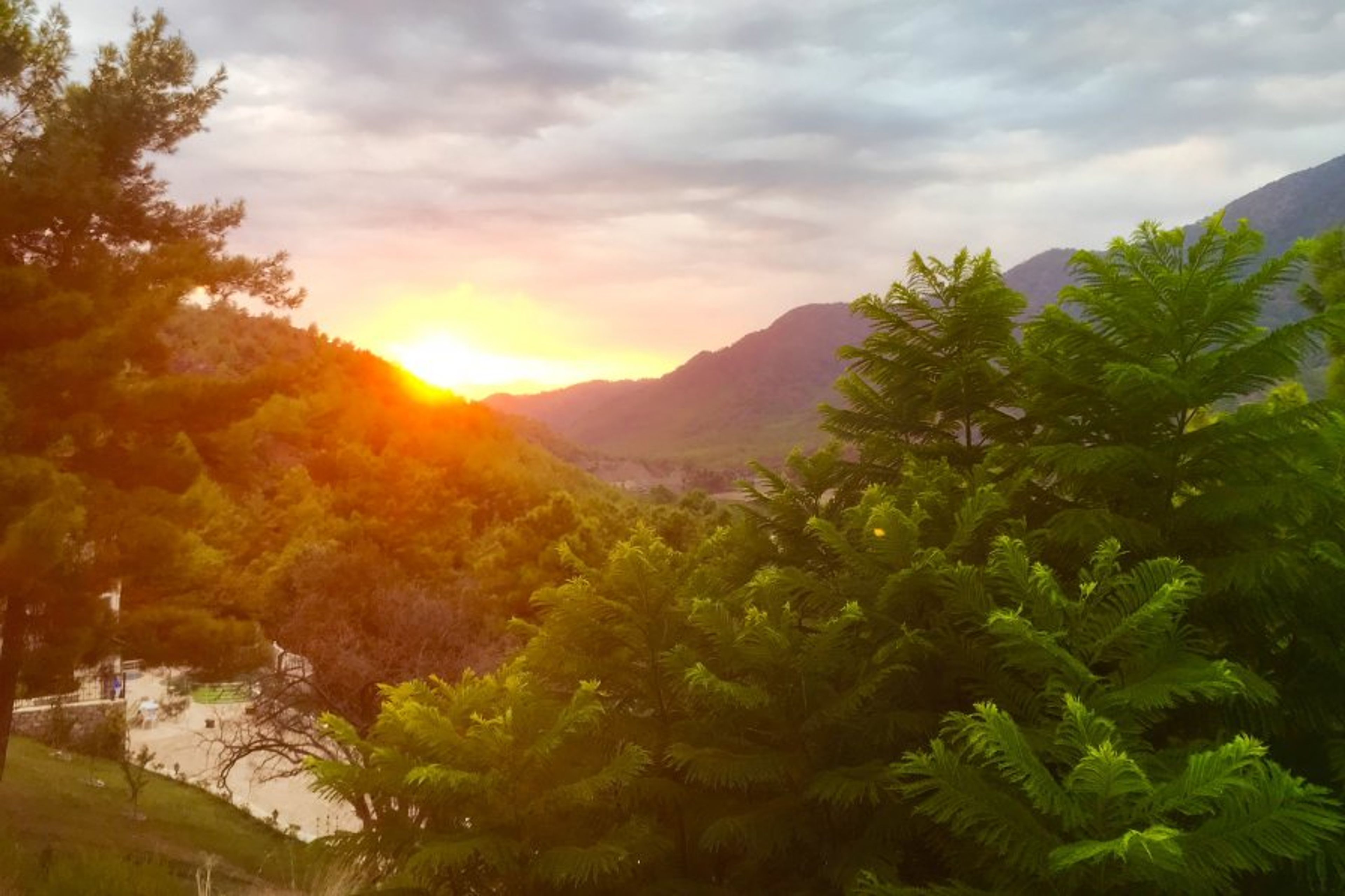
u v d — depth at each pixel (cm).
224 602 1944
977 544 300
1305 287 572
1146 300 276
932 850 254
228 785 3406
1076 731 198
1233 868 191
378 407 9700
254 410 1708
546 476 16712
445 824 257
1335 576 251
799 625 318
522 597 3719
